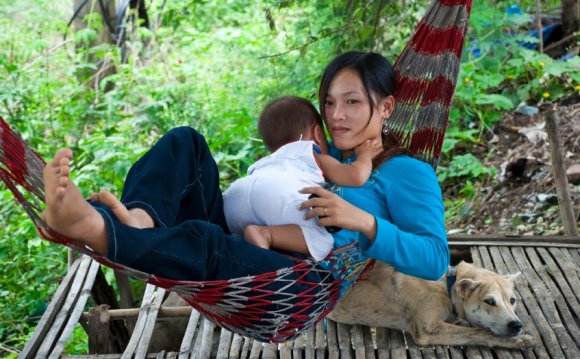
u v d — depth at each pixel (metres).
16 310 5.45
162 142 2.65
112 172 6.18
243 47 8.78
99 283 4.14
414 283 3.54
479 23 6.95
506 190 6.18
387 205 2.85
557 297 3.89
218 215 2.83
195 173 2.71
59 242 2.21
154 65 8.44
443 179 6.46
